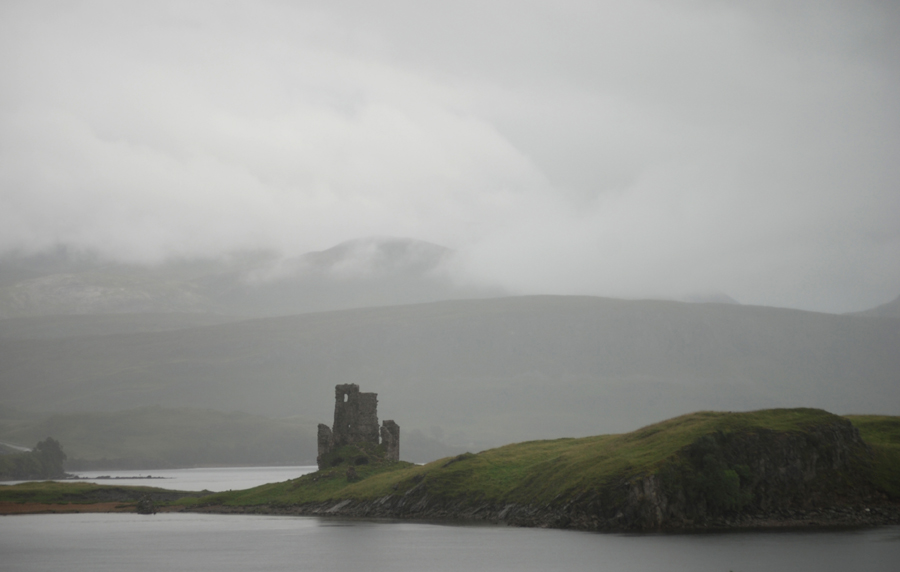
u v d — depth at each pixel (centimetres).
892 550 11650
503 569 11381
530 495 16412
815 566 10644
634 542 12900
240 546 14988
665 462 14388
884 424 17025
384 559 12912
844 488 14512
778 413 15888
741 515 14138
